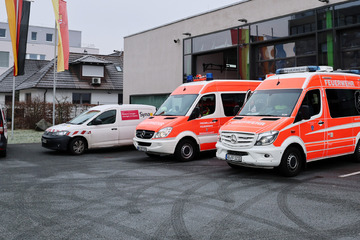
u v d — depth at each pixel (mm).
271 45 15445
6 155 11656
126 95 23938
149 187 6922
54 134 11828
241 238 4234
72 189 6801
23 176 8109
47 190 6719
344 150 8664
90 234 4395
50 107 21484
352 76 9188
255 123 7680
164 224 4750
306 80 8078
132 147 13938
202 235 4344
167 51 20641
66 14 17266
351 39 12727
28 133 18891
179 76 19844
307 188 6660
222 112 10727
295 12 14312
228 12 17141
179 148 9859
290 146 7656
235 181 7355
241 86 11336
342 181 7207
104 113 12461
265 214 5141
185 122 9953
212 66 19781
